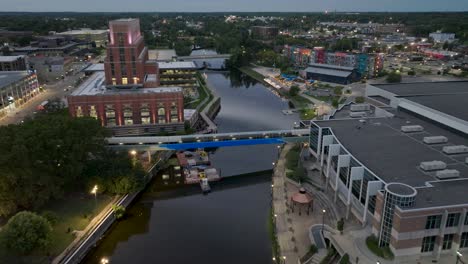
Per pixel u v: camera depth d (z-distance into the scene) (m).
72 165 114.88
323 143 125.56
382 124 139.88
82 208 114.12
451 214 83.12
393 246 84.88
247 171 153.75
